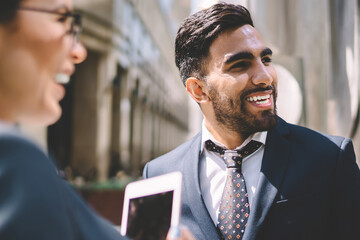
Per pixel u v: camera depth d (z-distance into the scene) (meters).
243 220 1.00
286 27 2.79
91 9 14.74
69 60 0.52
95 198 8.72
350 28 2.11
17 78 0.44
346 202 0.98
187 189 1.10
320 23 2.72
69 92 15.71
